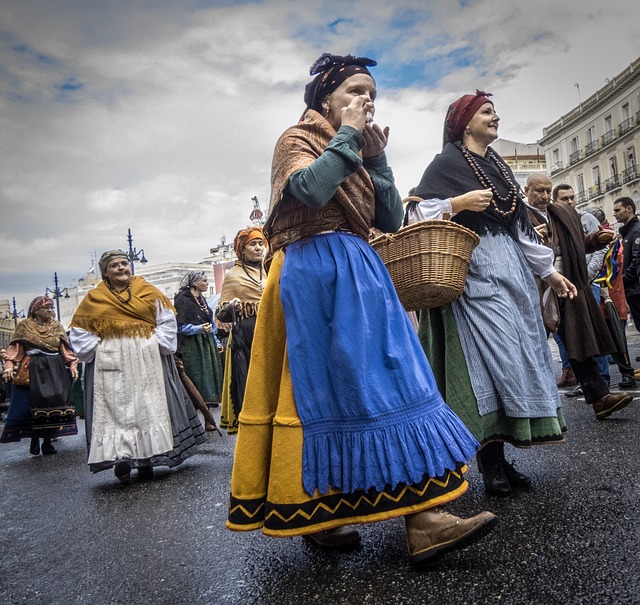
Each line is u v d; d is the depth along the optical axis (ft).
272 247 7.90
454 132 11.31
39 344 22.71
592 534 7.59
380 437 6.81
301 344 7.22
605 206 159.12
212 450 17.93
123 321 15.39
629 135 148.56
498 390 9.71
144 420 15.05
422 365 7.41
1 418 41.96
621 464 10.66
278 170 7.53
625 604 5.85
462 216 10.46
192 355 28.07
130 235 89.30
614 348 14.84
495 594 6.29
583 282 15.01
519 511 8.77
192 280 28.12
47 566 8.85
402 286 9.21
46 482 16.12
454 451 6.93
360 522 6.84
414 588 6.61
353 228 7.72
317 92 8.06
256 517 7.29
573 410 16.85
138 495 13.01
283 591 6.97
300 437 7.02
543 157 192.24
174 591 7.39
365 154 8.07
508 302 10.05
